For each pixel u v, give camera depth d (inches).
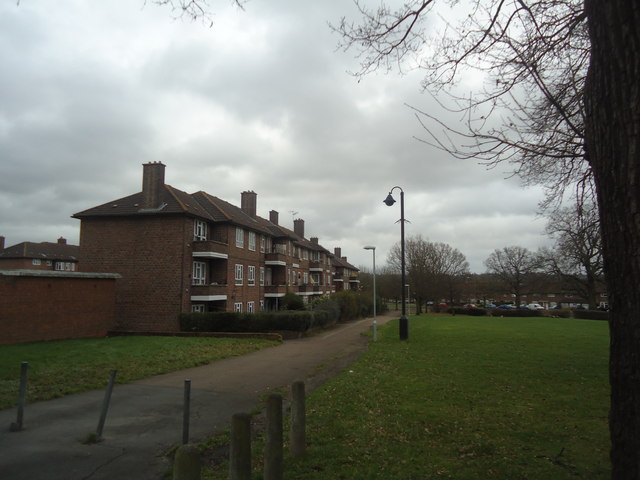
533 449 207.0
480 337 784.9
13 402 315.9
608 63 97.2
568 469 181.0
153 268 1039.6
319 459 197.0
